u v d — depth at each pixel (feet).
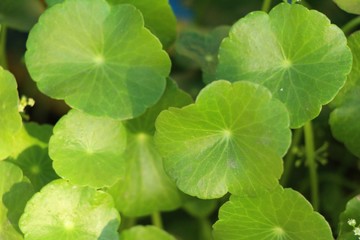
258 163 1.20
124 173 1.31
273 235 1.26
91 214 1.26
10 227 1.28
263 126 1.19
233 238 1.27
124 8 1.27
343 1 1.30
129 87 1.26
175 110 1.20
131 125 1.35
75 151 1.26
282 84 1.25
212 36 1.50
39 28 1.27
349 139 1.33
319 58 1.24
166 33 1.36
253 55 1.25
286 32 1.25
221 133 1.22
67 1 1.27
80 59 1.28
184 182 1.22
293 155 1.50
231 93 1.19
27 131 1.35
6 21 1.50
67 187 1.25
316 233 1.22
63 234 1.25
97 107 1.26
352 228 1.26
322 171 1.57
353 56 1.30
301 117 1.24
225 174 1.22
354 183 1.57
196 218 1.58
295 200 1.21
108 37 1.27
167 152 1.22
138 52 1.27
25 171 1.34
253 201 1.23
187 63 1.61
